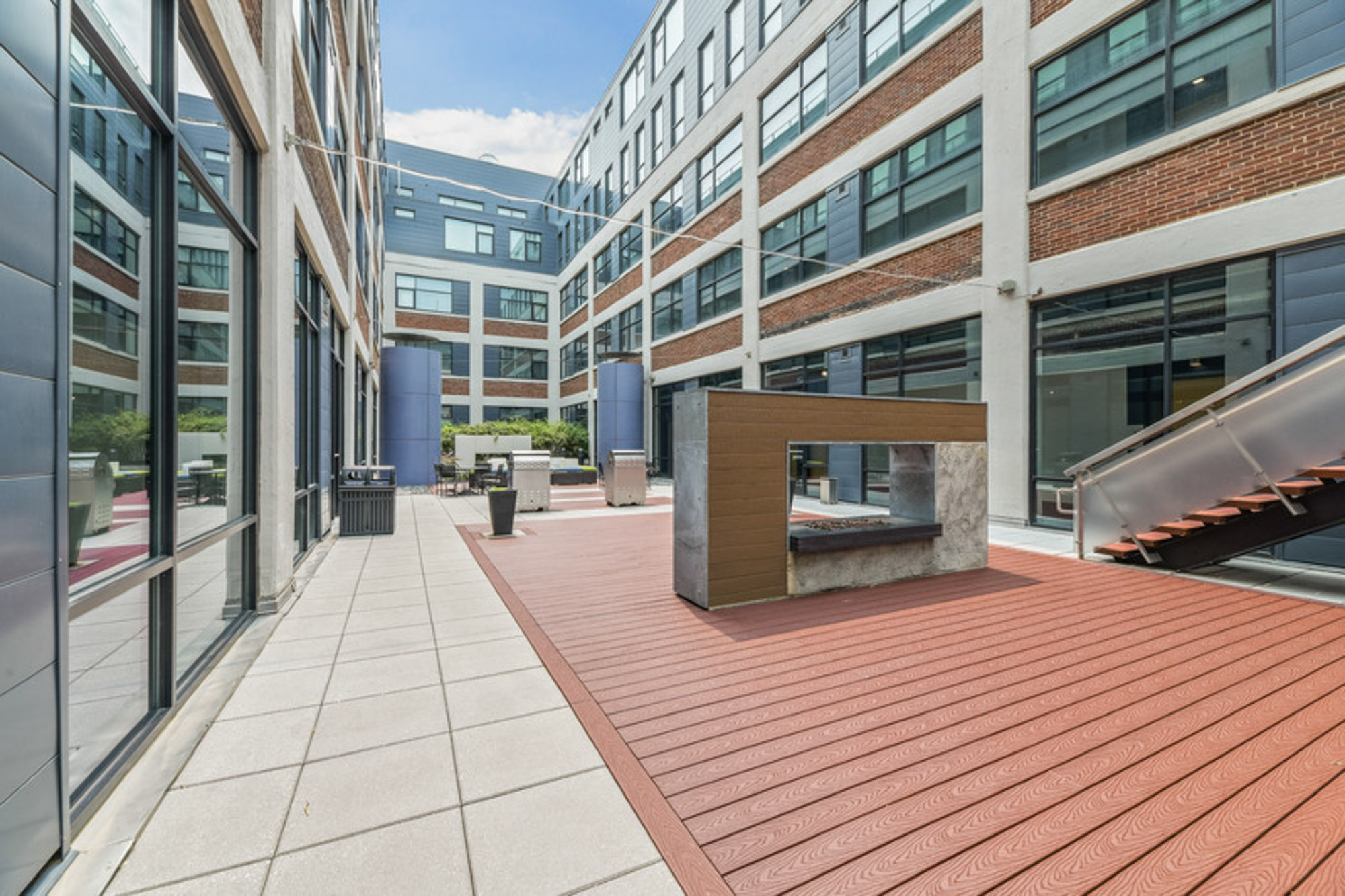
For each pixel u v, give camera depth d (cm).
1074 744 286
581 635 453
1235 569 664
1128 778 256
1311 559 664
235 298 488
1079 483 740
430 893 192
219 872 201
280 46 511
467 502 1495
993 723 308
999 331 990
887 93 1228
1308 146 661
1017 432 962
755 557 544
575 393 3006
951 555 655
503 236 3250
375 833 222
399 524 1076
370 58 1856
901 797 244
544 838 220
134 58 293
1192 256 752
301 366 717
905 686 357
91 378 302
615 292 2581
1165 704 329
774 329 1575
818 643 433
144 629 316
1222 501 618
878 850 212
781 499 556
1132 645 424
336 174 1080
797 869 202
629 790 250
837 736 296
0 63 172
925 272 1145
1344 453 541
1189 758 272
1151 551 675
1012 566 693
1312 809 233
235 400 491
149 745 281
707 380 1952
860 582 597
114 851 210
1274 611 505
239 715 318
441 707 329
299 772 263
